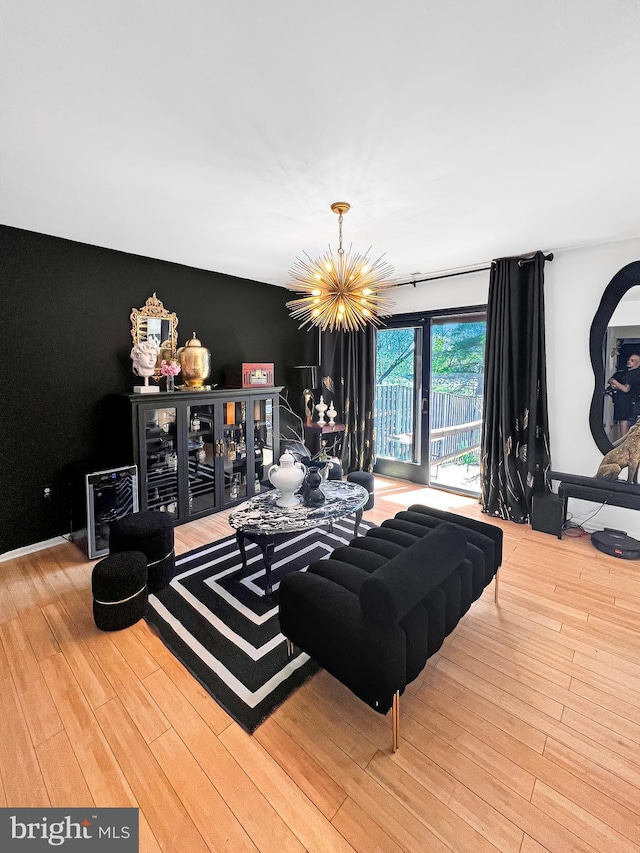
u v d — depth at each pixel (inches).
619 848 45.4
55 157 71.8
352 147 69.1
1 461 110.0
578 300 129.6
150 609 90.2
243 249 127.8
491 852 45.2
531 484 138.1
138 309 135.4
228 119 61.2
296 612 66.9
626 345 120.5
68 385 121.1
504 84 53.6
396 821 48.3
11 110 58.5
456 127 63.5
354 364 197.5
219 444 147.3
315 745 58.2
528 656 75.9
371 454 199.0
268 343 183.6
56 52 47.8
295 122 62.1
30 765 55.1
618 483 120.1
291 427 197.5
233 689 67.9
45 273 114.0
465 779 53.2
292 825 48.0
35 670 72.1
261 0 41.2
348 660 58.4
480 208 95.7
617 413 123.2
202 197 88.4
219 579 102.7
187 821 48.4
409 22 44.1
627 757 56.1
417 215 99.7
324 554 115.9
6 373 109.1
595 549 120.4
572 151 70.8
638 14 42.8
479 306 161.5
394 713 55.9
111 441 130.6
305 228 108.7
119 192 86.0
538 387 135.3
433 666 73.5
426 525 93.9
